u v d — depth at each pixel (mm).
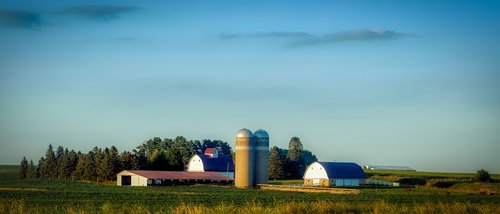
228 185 142500
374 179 177750
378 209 57406
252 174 136500
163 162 165625
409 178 170250
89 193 94188
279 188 126125
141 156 167500
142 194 94000
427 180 164125
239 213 51062
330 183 149125
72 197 83938
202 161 159125
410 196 99375
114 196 87750
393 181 170500
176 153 168125
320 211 57000
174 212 52312
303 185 147500
